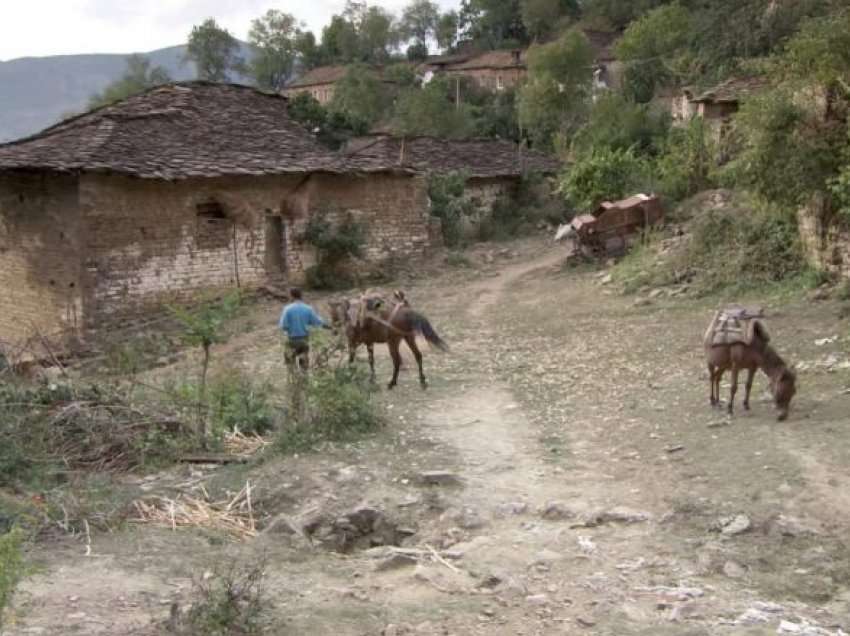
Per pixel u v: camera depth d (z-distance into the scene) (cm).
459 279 2775
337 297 2625
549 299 2295
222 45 12031
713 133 3291
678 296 2072
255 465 1141
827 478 974
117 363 1838
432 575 796
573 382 1496
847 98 1772
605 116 4381
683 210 2766
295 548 889
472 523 941
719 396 1325
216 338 1381
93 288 2317
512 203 3797
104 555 854
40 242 2378
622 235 2638
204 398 1336
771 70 1894
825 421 1153
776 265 2042
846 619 719
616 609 731
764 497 945
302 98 3700
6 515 927
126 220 2372
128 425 1207
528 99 5859
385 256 2945
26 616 705
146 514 984
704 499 955
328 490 1043
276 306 2555
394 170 2884
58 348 2327
